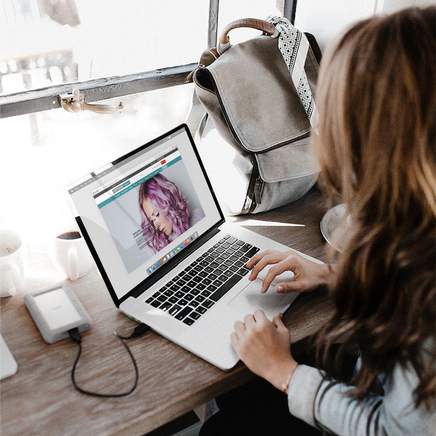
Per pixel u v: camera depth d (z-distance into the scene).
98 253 0.99
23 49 1.17
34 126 1.23
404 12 0.65
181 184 1.17
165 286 1.06
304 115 1.25
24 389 0.85
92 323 0.99
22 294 1.05
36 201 1.29
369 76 0.65
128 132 1.38
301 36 1.30
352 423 0.77
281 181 1.27
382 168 0.67
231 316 0.98
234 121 1.17
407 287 0.67
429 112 0.63
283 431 1.06
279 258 1.07
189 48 1.45
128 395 0.84
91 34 1.25
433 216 0.66
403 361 0.67
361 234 0.72
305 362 1.15
